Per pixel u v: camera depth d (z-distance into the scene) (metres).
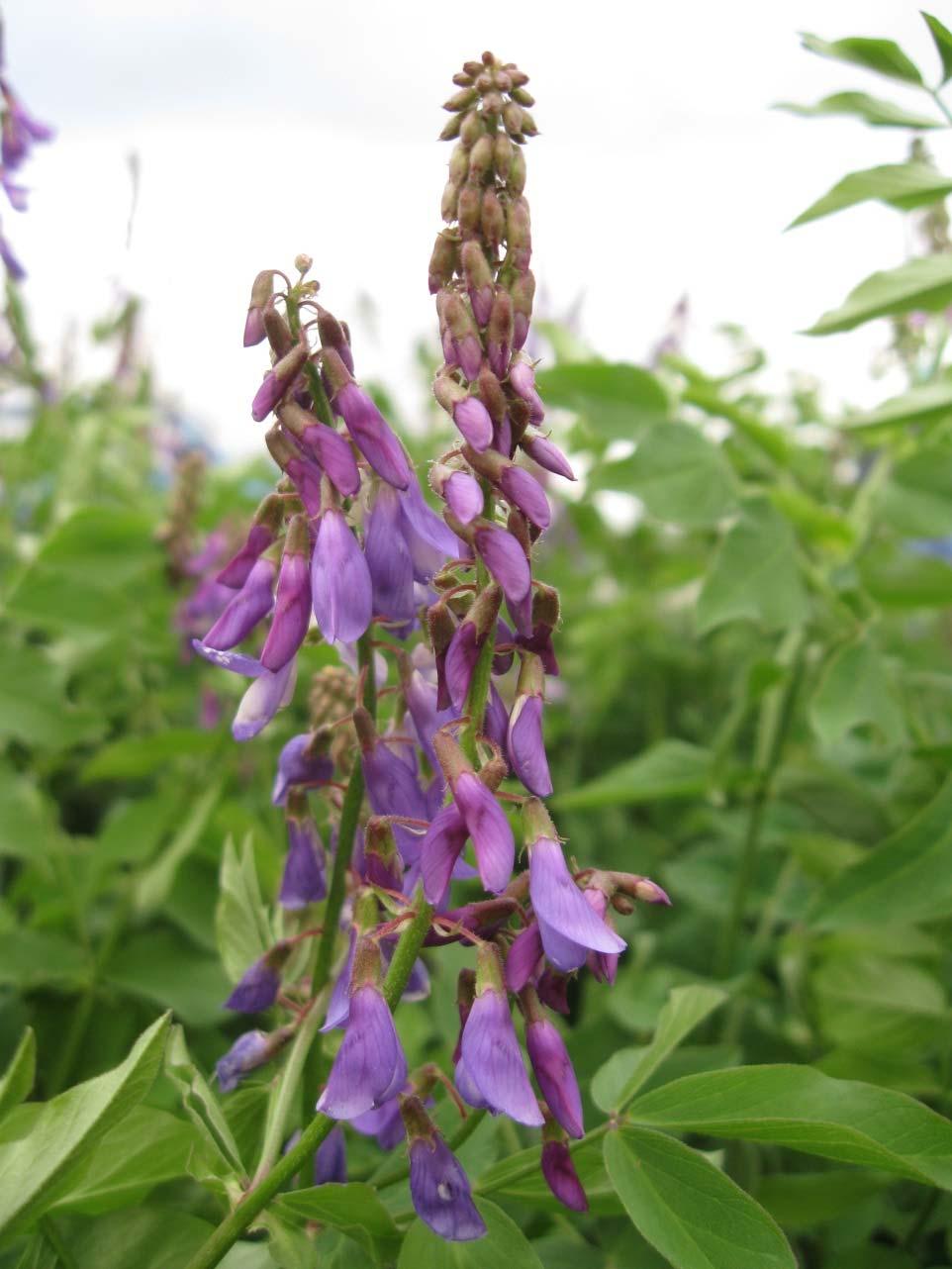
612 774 0.26
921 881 0.18
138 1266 0.13
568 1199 0.12
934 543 0.36
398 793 0.13
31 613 0.26
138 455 0.46
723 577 0.22
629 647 0.42
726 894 0.27
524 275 0.11
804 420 0.34
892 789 0.27
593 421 0.24
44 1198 0.11
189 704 0.35
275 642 0.12
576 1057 0.23
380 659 0.15
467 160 0.12
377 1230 0.13
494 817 0.11
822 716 0.22
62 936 0.24
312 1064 0.14
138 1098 0.12
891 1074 0.20
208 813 0.24
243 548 0.13
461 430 0.11
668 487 0.23
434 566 0.12
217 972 0.23
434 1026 0.21
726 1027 0.24
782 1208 0.18
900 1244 0.19
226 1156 0.13
